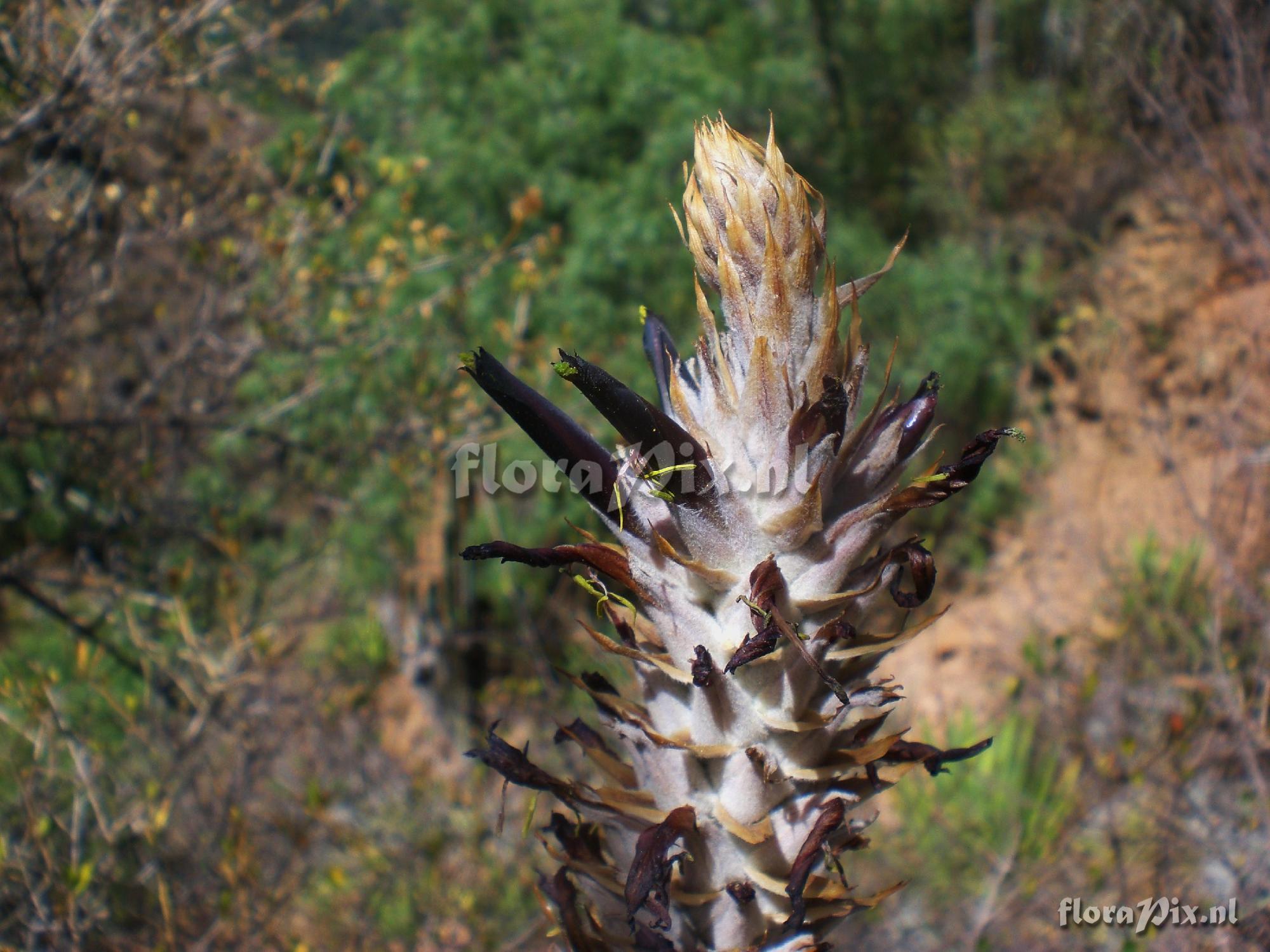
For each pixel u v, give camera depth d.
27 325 6.61
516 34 11.57
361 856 6.54
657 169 10.80
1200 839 5.74
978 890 6.39
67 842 6.00
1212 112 10.10
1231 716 6.07
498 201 10.70
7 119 6.52
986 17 14.77
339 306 7.91
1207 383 10.92
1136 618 7.90
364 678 7.60
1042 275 13.36
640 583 1.89
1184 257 11.79
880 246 13.07
